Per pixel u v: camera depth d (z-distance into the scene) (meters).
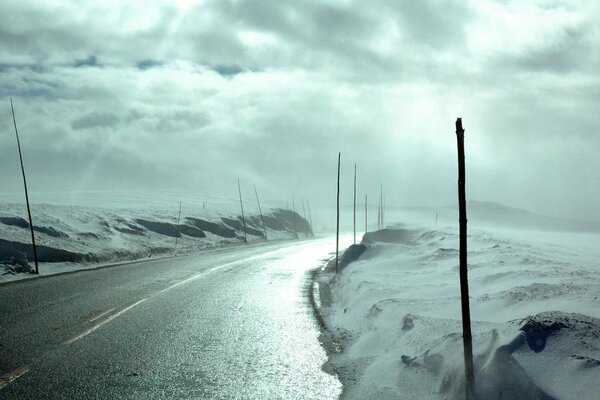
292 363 7.44
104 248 32.44
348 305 12.64
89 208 50.00
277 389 6.24
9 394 5.98
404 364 6.47
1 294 14.66
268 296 15.08
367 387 6.15
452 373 5.45
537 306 7.84
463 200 5.52
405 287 12.71
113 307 12.47
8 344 8.47
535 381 4.65
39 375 6.72
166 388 6.25
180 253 40.22
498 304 8.55
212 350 8.18
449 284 12.25
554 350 5.04
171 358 7.66
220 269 24.53
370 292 12.22
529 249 21.94
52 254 25.44
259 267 26.23
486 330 6.33
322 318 11.34
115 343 8.59
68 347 8.27
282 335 9.41
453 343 6.09
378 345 8.10
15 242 24.62
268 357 7.77
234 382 6.52
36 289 15.90
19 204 38.59
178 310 12.16
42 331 9.52
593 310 6.94
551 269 12.72
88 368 7.08
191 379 6.62
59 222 34.22
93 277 19.94
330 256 36.91
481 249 20.08
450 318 8.10
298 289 17.05
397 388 5.93
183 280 19.25
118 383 6.42
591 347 5.06
